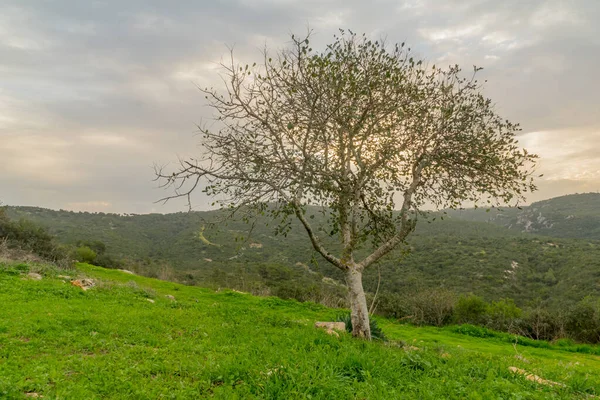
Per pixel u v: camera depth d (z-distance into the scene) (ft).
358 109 45.83
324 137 45.39
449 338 79.05
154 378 25.66
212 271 203.82
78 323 40.73
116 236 299.17
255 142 44.70
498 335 85.76
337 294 146.41
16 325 36.14
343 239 49.26
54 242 145.59
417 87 48.26
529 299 171.22
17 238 135.54
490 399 24.79
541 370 37.76
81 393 21.59
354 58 46.14
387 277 180.34
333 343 38.01
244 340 39.01
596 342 94.53
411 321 116.06
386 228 54.29
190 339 38.73
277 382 23.63
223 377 25.58
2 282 61.87
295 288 143.02
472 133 47.01
